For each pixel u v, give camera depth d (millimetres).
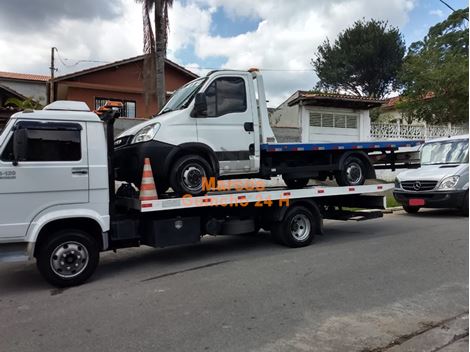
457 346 4008
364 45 35250
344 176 9336
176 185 7234
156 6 14820
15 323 4770
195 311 4941
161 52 14984
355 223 11305
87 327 4582
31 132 6023
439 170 12133
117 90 23688
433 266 6691
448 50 28578
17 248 5984
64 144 6195
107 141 6691
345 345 4020
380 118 30812
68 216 6133
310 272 6477
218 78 7797
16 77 29875
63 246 6121
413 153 10156
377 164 10992
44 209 6031
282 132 19953
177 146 7223
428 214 12711
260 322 4578
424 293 5438
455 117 24641
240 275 6418
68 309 5180
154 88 15406
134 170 7305
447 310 4867
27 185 5922
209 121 7621
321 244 8625
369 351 3910
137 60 23516
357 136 21672
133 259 7855
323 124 21000
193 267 7043
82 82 22875
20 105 18469
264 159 8359
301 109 20562
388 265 6805
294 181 9969
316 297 5336
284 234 8297
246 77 8125
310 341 4109
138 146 7168
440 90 24406
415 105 25719
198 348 4000
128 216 7016
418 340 4121
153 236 6996
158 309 5051
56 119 6168
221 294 5531
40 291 5992
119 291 5840
